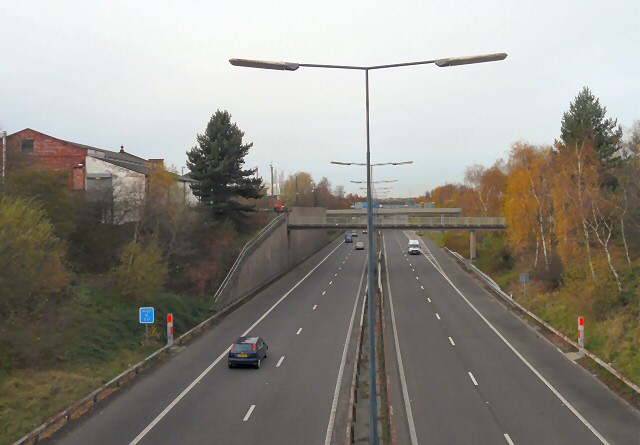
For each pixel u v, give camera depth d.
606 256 44.50
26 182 39.84
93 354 29.97
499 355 31.75
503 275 64.31
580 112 58.91
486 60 16.11
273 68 16.38
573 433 19.66
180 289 47.19
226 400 23.78
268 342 35.78
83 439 19.23
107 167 56.62
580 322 31.98
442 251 99.00
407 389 25.42
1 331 26.89
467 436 19.52
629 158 56.66
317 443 18.83
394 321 42.16
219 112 61.56
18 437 19.06
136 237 45.94
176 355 32.59
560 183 49.28
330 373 28.17
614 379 26.34
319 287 60.38
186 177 76.12
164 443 18.84
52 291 31.84
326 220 75.19
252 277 57.34
